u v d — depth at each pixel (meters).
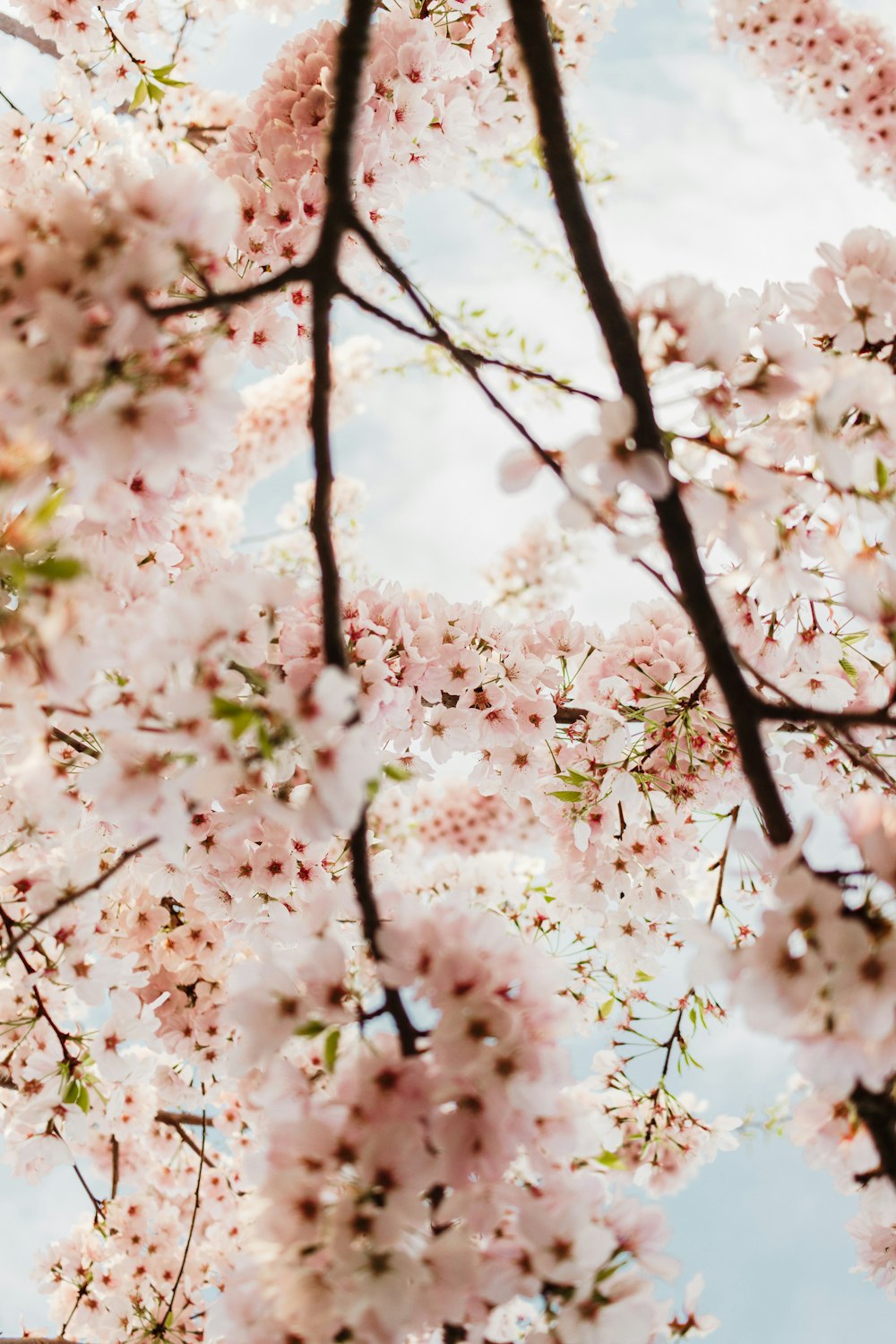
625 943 2.66
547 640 2.68
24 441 2.18
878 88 3.16
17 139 2.72
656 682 2.62
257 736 2.07
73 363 2.09
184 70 2.94
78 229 2.13
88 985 2.45
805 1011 1.96
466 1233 2.05
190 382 2.29
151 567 2.57
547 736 2.64
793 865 1.99
